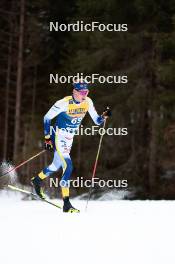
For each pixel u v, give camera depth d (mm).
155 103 45500
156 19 46219
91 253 11352
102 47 47750
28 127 63938
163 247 11977
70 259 10789
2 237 13180
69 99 18672
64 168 18828
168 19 46438
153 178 48188
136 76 47156
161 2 46250
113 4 47656
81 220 16188
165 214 18062
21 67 60219
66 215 17500
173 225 15281
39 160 53406
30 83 67750
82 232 13930
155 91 46750
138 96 46094
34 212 18500
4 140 72188
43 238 13055
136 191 48062
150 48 47500
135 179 48719
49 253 11336
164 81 45156
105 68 49469
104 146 50562
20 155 55938
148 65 47000
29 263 10430
